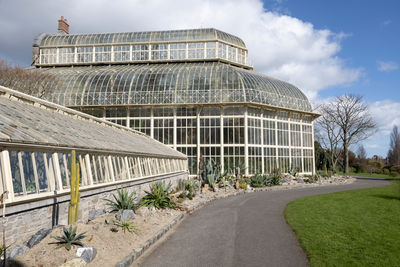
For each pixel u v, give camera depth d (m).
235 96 29.22
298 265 6.66
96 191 10.22
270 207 14.52
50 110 12.26
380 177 40.94
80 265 5.79
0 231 6.04
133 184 13.58
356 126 50.28
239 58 38.66
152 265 6.65
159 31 37.94
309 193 20.55
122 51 37.53
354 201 15.94
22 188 6.88
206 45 36.81
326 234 8.99
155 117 29.72
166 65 34.78
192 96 29.45
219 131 29.23
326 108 52.09
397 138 65.25
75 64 36.94
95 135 12.73
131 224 8.93
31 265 5.64
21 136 7.04
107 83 30.44
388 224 10.30
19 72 29.28
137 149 15.61
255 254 7.44
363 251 7.34
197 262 6.88
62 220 8.23
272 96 31.45
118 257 6.67
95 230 7.73
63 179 8.70
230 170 28.42
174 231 9.67
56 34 39.81
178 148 29.36
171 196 14.91
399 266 6.34
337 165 56.50
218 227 10.28
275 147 31.23
